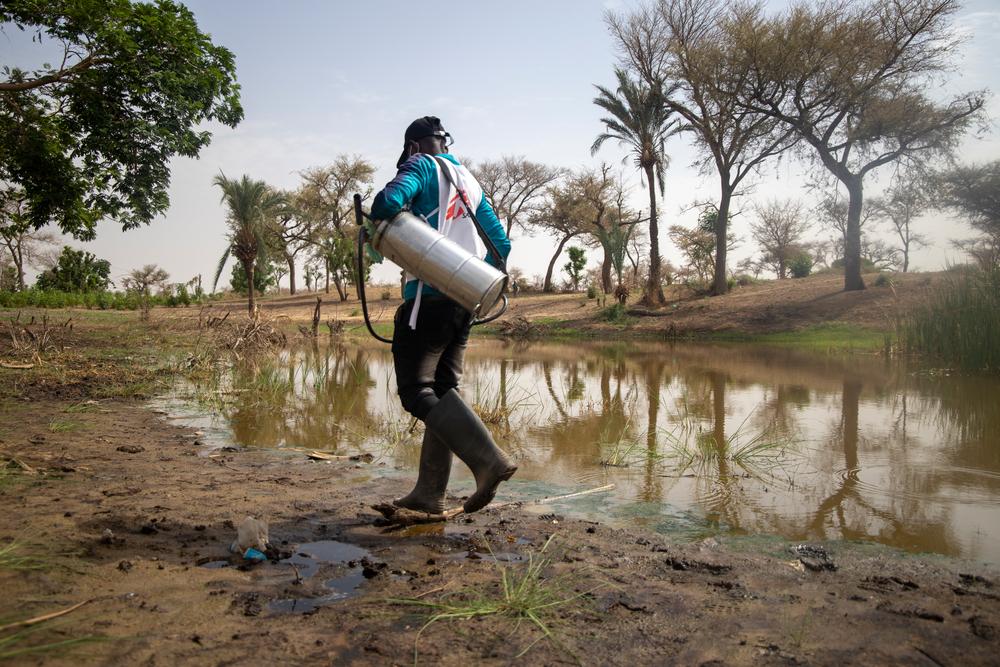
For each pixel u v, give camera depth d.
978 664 1.57
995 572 2.23
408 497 2.77
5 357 8.66
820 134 22.78
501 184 49.72
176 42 11.26
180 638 1.63
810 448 4.35
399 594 1.97
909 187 22.64
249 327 12.47
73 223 12.27
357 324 26.28
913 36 19.92
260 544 2.31
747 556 2.38
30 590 1.87
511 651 1.62
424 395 2.52
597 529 2.69
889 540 2.57
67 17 10.52
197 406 5.97
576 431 5.02
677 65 24.73
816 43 20.97
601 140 28.25
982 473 3.66
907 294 20.41
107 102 11.38
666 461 4.00
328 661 1.54
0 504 2.74
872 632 1.74
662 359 12.66
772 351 15.02
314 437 4.68
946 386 7.84
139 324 17.61
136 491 3.05
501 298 2.69
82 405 5.64
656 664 1.57
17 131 11.20
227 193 24.33
